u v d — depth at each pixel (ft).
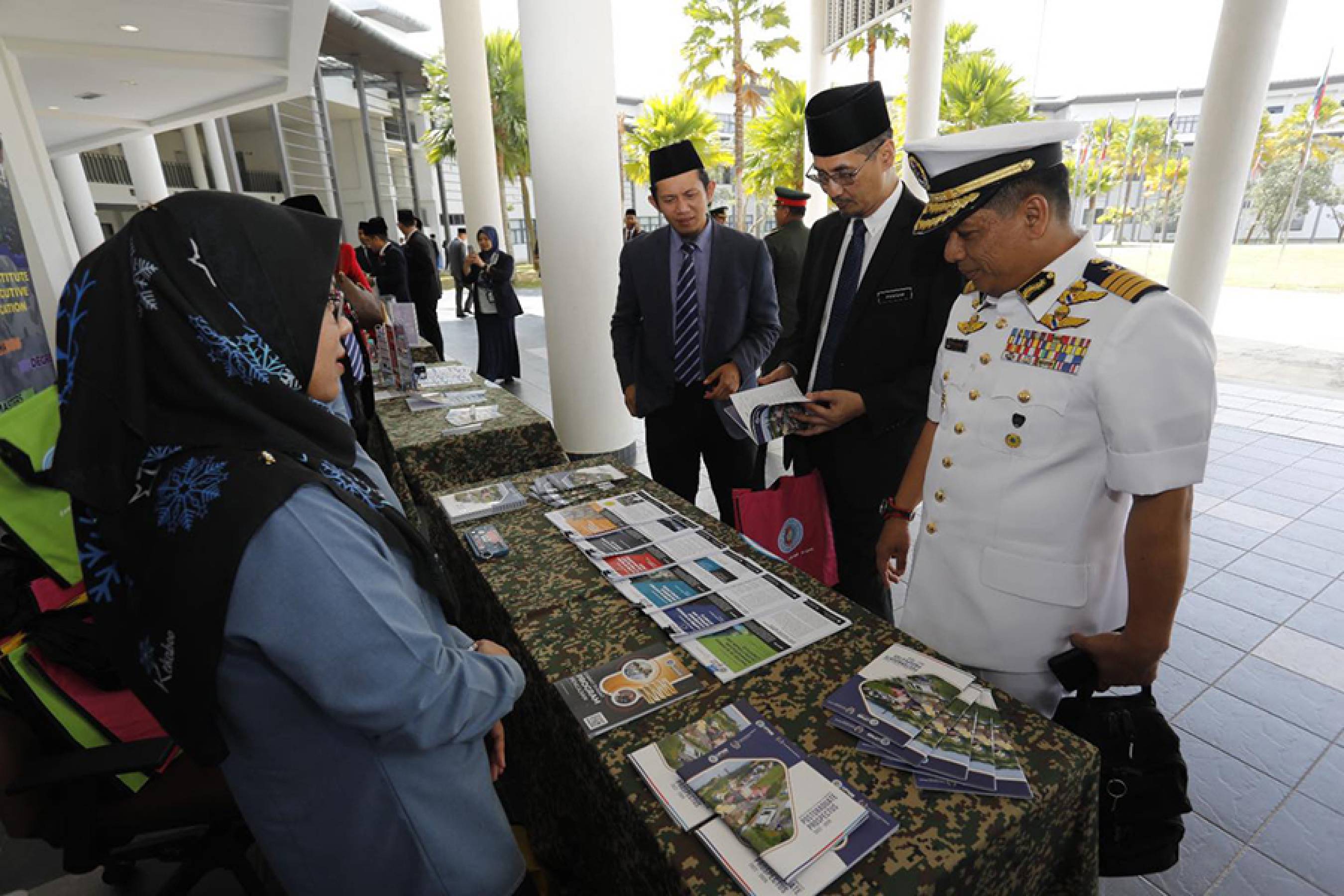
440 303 44.09
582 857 3.53
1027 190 3.22
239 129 60.13
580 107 11.62
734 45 52.90
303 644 2.00
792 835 2.39
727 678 3.28
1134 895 4.60
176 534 1.98
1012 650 3.64
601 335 12.89
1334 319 25.94
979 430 3.66
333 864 2.50
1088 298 3.23
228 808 3.79
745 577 4.23
